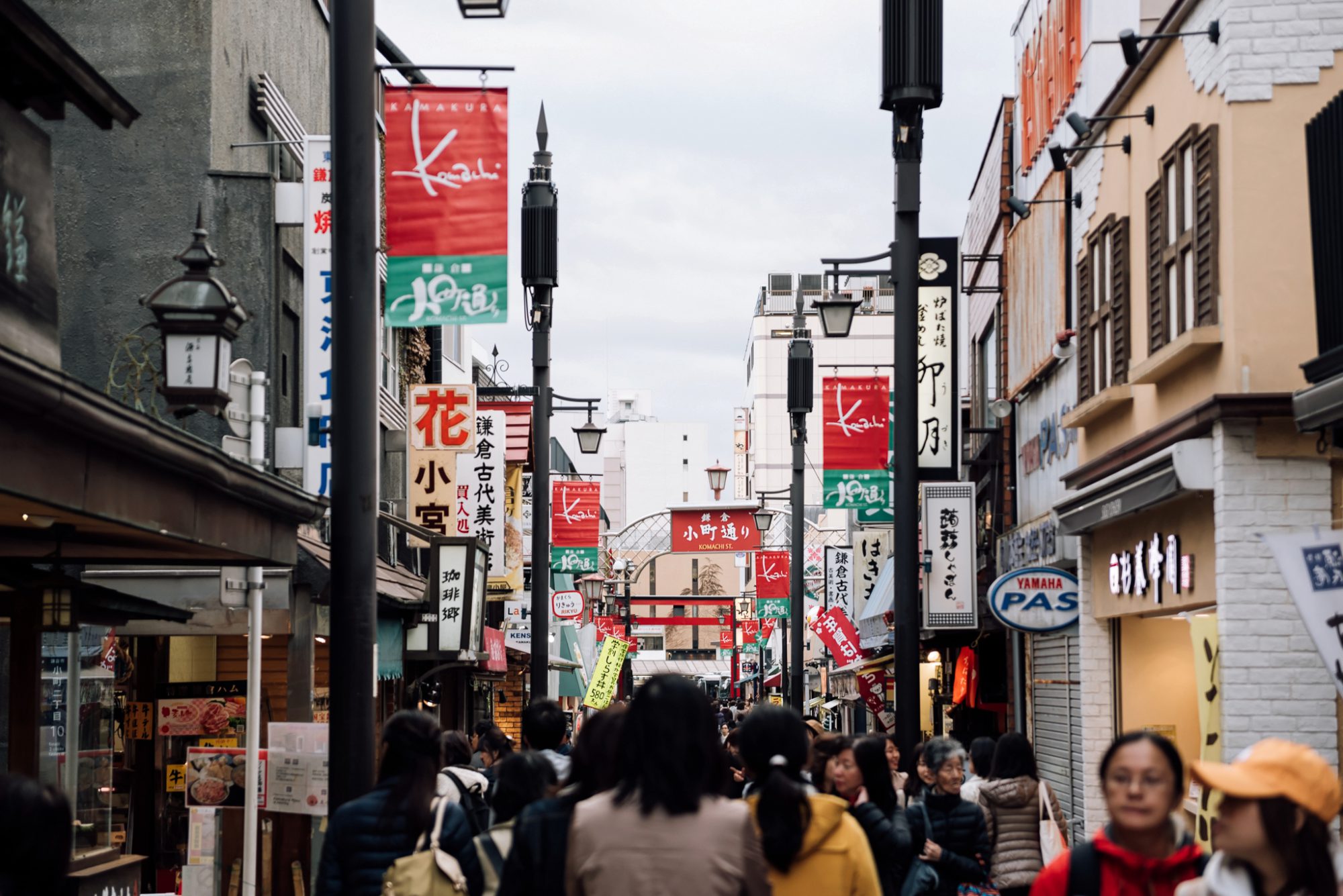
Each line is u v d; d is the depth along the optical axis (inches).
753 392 3567.9
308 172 590.6
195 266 376.2
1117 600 605.9
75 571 506.6
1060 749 708.7
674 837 170.1
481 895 249.1
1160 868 164.1
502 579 1081.4
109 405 284.2
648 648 3558.1
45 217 303.0
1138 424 561.9
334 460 337.7
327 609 631.8
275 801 417.4
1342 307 359.3
